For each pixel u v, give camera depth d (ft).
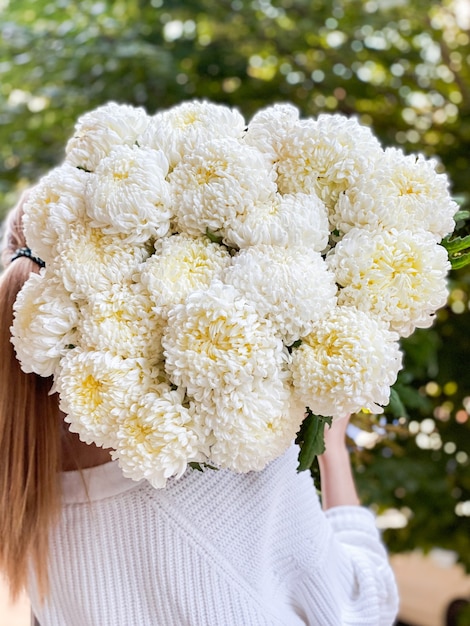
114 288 2.14
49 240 2.27
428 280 2.13
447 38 6.39
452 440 5.57
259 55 6.57
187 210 2.14
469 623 6.31
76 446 2.85
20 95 6.81
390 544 5.91
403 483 5.32
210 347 1.98
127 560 2.78
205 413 2.04
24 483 2.84
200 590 2.72
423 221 2.26
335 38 6.34
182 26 6.56
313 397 2.06
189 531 2.71
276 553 2.93
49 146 6.86
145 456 2.04
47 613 3.04
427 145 6.18
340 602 3.02
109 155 2.27
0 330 2.80
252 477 2.78
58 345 2.22
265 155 2.26
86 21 6.47
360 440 4.75
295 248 2.11
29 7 6.72
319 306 2.04
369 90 6.32
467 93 6.03
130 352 2.11
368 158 2.20
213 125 2.28
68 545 2.85
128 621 2.80
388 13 6.12
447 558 7.32
